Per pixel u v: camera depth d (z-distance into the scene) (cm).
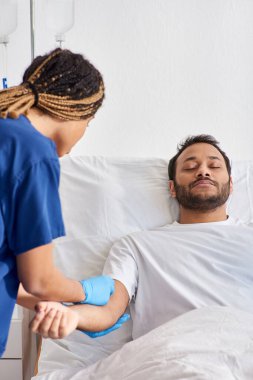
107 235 205
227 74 254
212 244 195
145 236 198
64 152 123
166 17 250
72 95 114
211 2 249
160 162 223
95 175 214
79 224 207
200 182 204
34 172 105
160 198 216
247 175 224
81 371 162
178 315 185
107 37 252
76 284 131
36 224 106
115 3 249
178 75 255
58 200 111
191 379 135
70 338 186
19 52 249
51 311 123
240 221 211
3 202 105
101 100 122
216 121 257
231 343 149
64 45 252
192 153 211
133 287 189
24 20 247
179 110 256
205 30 251
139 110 257
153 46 252
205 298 185
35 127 115
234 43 252
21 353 196
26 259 108
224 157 215
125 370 151
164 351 147
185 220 211
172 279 189
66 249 204
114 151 258
